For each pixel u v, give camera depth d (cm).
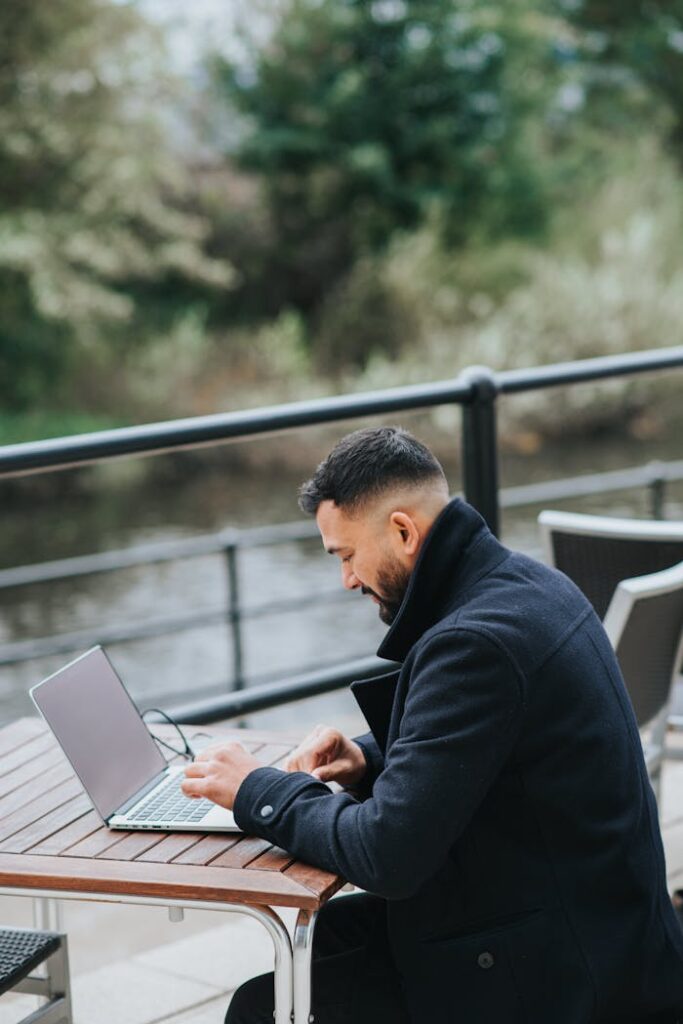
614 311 2433
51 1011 232
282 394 2491
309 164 2738
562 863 202
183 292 2661
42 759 247
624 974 202
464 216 2744
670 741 428
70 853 209
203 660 1191
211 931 346
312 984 219
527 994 201
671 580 277
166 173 2420
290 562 1514
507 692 197
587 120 2905
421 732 198
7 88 2238
